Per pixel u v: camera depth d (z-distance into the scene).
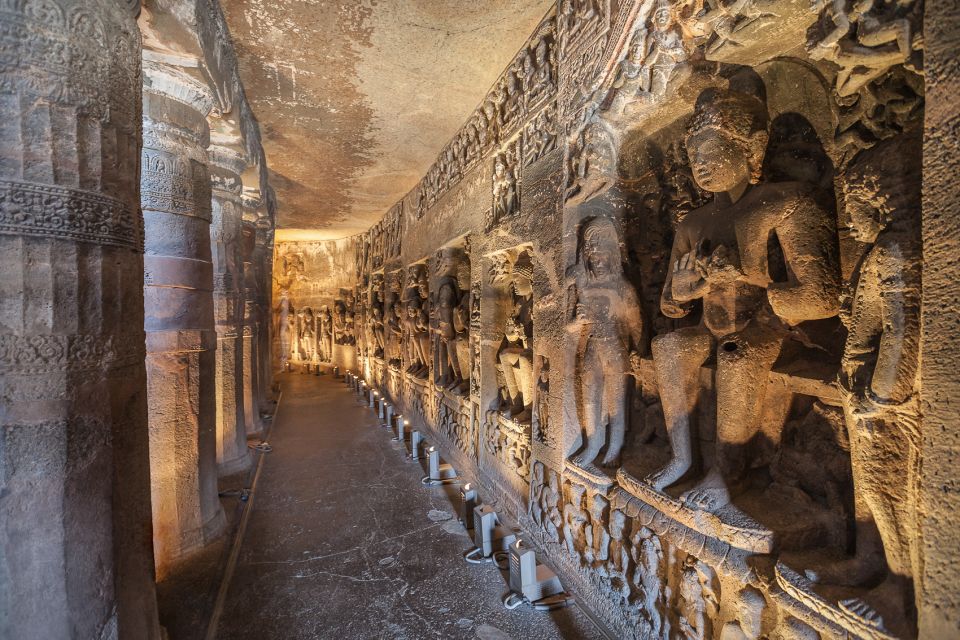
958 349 1.17
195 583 3.13
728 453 2.10
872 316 1.48
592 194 3.00
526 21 3.51
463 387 5.58
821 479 1.90
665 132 2.96
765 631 1.81
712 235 2.31
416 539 3.77
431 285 6.67
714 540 2.00
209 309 3.67
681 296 2.38
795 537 1.80
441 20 3.48
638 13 2.50
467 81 4.34
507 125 4.08
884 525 1.45
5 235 1.38
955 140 1.18
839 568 1.58
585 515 2.95
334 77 4.28
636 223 3.14
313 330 14.71
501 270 4.39
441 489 4.82
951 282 1.18
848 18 1.51
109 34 1.64
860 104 1.78
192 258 3.47
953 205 1.18
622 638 2.53
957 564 1.16
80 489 1.53
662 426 2.75
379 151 6.21
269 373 9.87
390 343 9.37
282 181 7.70
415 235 7.65
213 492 3.80
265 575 3.26
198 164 3.46
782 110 2.24
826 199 1.93
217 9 3.33
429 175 6.83
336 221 10.88
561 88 3.22
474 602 2.95
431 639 2.63
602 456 2.98
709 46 2.20
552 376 3.29
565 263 3.12
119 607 1.67
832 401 1.85
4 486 1.39
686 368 2.35
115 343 1.67
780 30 1.92
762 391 2.09
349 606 2.93
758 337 2.09
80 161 1.54
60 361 1.47
